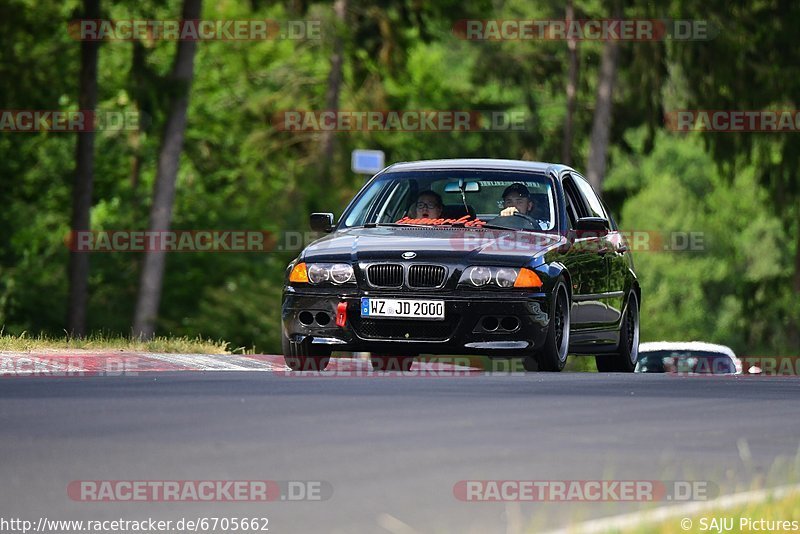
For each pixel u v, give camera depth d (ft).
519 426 93.76
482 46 535.60
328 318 142.82
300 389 115.34
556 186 155.12
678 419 100.42
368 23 466.29
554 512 65.00
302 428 90.48
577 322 152.15
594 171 491.72
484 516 63.62
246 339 465.88
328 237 150.30
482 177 155.63
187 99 410.11
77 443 83.15
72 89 434.71
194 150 537.65
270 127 525.75
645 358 245.24
